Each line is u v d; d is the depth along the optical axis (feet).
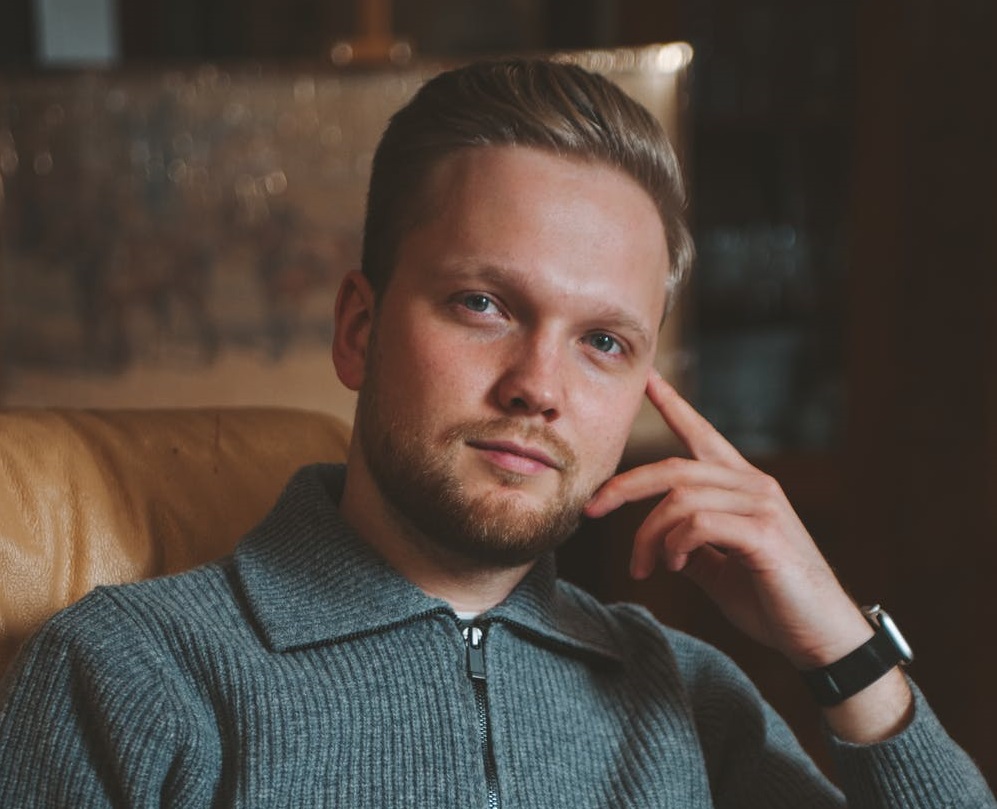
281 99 9.68
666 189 3.77
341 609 3.69
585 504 3.67
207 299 9.69
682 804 3.85
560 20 11.85
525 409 3.51
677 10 11.07
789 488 11.36
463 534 3.53
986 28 10.84
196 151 9.64
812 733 11.06
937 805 3.91
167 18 12.13
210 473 4.63
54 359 9.63
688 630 11.01
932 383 11.17
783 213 11.63
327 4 12.09
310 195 9.72
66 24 12.05
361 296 3.90
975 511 11.06
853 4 11.24
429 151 3.67
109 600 3.63
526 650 3.90
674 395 4.15
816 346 11.61
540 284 3.51
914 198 11.13
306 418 5.04
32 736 3.44
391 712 3.59
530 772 3.68
